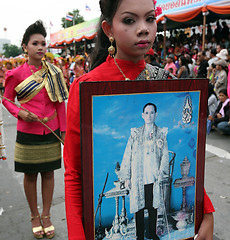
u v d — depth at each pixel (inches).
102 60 45.6
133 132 33.3
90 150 31.9
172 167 36.1
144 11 34.1
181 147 36.2
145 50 35.6
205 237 38.9
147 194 35.1
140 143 33.9
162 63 366.3
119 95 32.0
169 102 34.5
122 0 33.9
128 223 34.7
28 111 76.6
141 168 34.4
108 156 32.7
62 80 84.2
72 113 36.5
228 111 199.0
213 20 424.2
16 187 124.0
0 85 427.2
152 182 35.2
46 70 82.0
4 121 274.8
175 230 37.4
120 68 38.3
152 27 35.4
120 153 33.1
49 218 89.5
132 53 35.8
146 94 33.2
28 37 78.8
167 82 33.9
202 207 39.1
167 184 36.1
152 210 35.6
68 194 35.9
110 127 32.3
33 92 79.4
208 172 135.3
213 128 214.7
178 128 35.6
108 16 36.2
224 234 89.5
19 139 82.1
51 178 87.7
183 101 35.3
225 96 203.9
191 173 37.4
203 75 265.4
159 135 34.7
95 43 45.6
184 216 37.7
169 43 445.4
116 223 34.2
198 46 386.6
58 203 108.5
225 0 261.0
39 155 82.2
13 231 91.0
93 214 33.1
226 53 235.5
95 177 32.5
